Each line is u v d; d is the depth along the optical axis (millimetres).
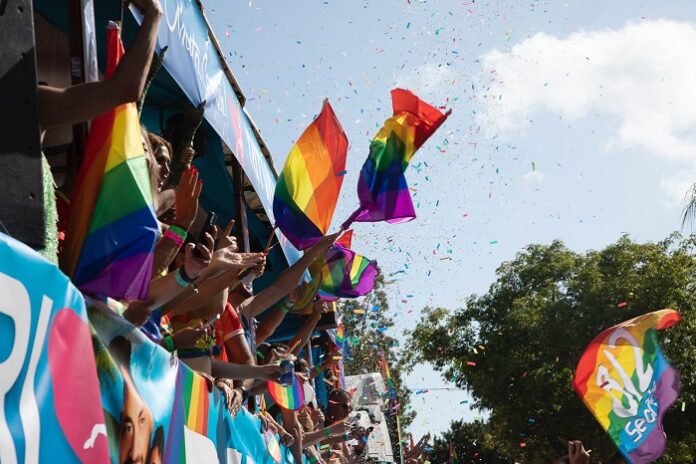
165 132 5250
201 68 4906
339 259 7297
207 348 4512
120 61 2656
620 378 6836
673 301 26891
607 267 28953
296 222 5613
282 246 7777
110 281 2732
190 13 4762
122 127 2832
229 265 3848
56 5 4293
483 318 30438
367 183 5445
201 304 4281
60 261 2775
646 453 6754
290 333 10352
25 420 2119
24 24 2346
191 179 3439
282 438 6883
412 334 31094
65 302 2379
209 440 4188
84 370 2471
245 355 5254
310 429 8414
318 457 9180
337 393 9812
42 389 2223
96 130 2836
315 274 7090
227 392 4641
